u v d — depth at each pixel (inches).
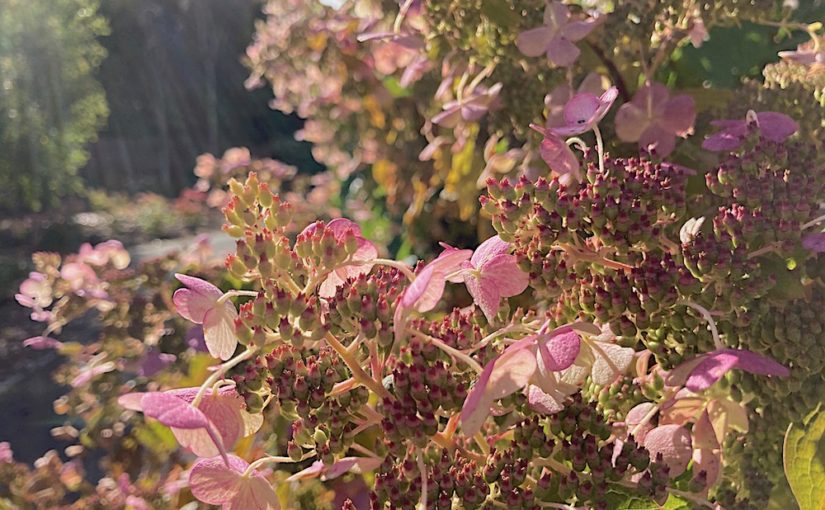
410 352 11.8
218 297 12.1
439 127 34.6
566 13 17.8
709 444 13.0
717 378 11.3
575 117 14.5
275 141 418.3
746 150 14.1
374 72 41.4
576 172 13.9
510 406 12.4
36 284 27.7
